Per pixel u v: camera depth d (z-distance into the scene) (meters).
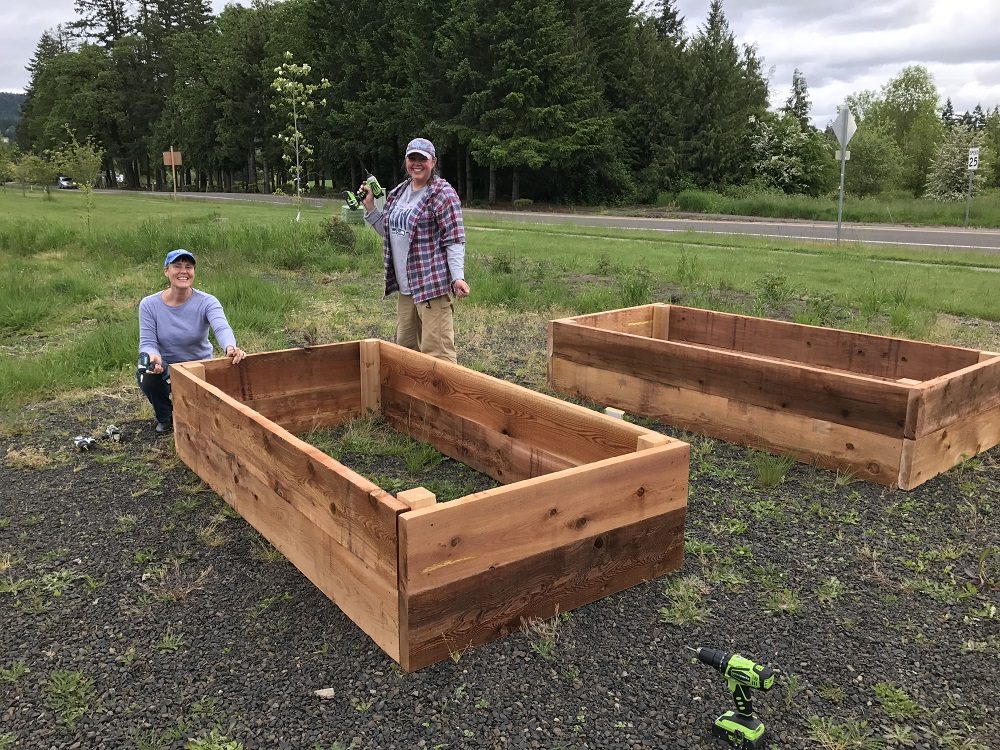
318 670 2.71
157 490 4.23
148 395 5.04
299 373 5.04
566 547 2.99
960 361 5.09
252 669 2.72
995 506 4.12
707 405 5.21
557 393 6.20
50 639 2.90
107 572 3.38
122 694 2.60
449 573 2.66
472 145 38.34
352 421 5.25
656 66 42.28
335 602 3.04
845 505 4.13
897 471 4.31
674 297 9.52
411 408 5.07
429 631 2.67
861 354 5.64
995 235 21.30
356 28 45.91
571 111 37.75
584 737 2.41
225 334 4.84
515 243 17.73
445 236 5.21
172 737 2.39
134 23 75.12
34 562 3.47
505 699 2.57
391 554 2.61
